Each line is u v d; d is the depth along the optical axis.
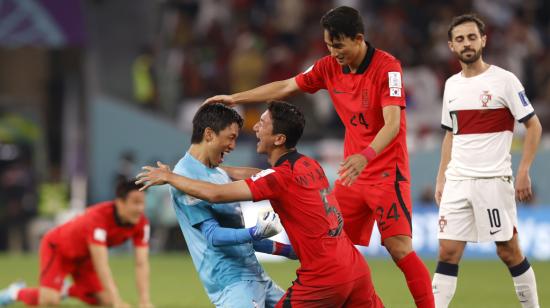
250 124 68.25
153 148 68.12
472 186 27.86
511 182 27.97
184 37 77.12
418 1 77.69
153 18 73.25
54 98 75.19
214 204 24.31
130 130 68.31
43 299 36.31
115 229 34.19
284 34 77.25
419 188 64.44
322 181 23.56
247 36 75.75
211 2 80.81
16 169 68.69
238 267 24.23
